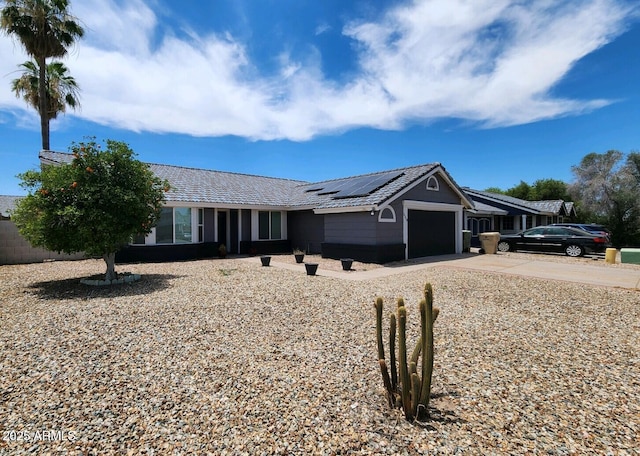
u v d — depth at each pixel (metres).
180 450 2.37
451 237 16.47
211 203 14.78
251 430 2.60
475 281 9.24
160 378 3.46
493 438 2.53
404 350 2.75
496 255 15.98
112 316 5.58
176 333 4.81
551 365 3.90
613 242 27.55
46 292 7.48
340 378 3.52
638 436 2.56
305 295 7.24
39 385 3.28
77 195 7.81
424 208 14.74
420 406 2.76
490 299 7.23
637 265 12.80
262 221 17.28
